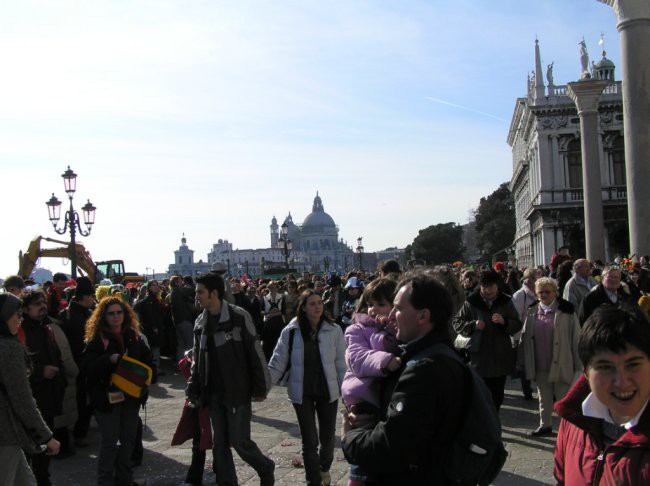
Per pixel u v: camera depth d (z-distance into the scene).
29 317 10.29
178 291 21.28
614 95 62.16
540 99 63.69
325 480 8.95
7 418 6.71
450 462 4.11
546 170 63.56
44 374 10.16
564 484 3.78
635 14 16.41
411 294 4.37
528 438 11.08
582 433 3.65
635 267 15.66
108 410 8.91
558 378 10.92
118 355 8.99
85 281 12.73
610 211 62.31
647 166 16.41
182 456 11.02
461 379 4.15
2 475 6.70
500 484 8.73
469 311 10.95
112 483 8.92
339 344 9.05
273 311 18.78
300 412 8.81
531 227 74.75
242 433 8.30
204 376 8.44
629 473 3.30
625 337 3.35
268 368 8.74
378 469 4.14
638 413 3.39
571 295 13.22
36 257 45.50
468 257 173.25
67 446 11.33
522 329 11.43
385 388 4.60
